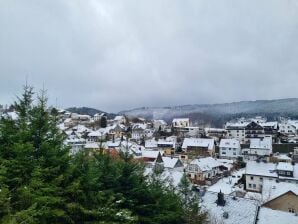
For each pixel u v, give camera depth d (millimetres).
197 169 74750
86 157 15320
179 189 29797
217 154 113562
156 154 85250
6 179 11414
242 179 68125
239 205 33281
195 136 147250
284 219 31328
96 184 14312
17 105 13359
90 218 13641
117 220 13969
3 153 12414
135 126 155875
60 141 14328
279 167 64188
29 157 12734
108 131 137875
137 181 16766
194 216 21484
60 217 12531
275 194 45281
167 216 17062
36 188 12016
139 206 16234
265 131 135000
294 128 148875
